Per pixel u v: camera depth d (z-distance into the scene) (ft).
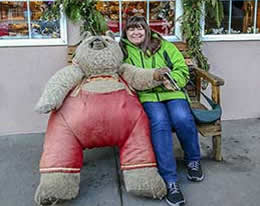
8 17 11.36
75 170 8.17
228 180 9.26
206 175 9.48
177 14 12.09
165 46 9.72
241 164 10.03
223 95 12.87
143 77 8.82
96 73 8.75
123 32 9.80
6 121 11.96
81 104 8.29
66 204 8.33
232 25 12.53
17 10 11.36
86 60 8.66
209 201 8.42
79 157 8.28
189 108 9.29
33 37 11.64
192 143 9.07
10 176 9.52
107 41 8.97
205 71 10.79
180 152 10.71
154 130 8.64
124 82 8.95
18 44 11.41
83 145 8.37
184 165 10.01
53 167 7.98
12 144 11.37
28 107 11.96
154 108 8.93
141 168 8.23
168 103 9.19
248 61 12.73
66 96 8.46
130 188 8.24
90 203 8.39
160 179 8.31
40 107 8.13
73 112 8.25
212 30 12.44
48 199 7.97
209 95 12.66
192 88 11.18
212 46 12.36
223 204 8.31
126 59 9.55
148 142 8.43
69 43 11.67
